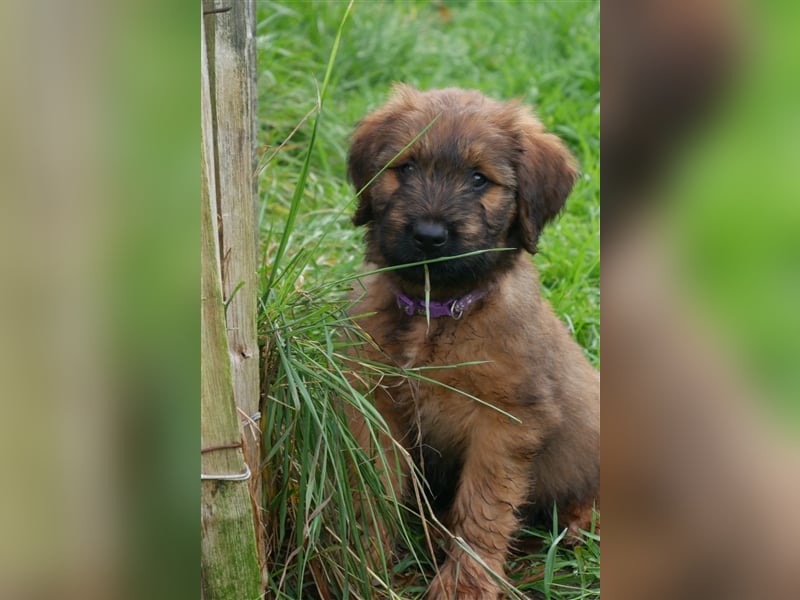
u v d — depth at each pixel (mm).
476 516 1856
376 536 1769
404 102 1886
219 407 1641
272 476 1749
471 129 1845
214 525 1649
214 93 1667
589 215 2279
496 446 1857
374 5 2621
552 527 1913
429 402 1867
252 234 1688
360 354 1836
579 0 2779
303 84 2420
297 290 1811
